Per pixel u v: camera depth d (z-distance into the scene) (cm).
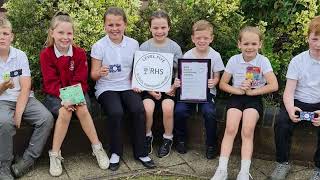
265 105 393
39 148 360
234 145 394
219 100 408
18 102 358
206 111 384
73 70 377
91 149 398
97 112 395
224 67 400
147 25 442
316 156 362
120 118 371
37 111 358
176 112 390
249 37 365
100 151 374
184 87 394
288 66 381
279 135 359
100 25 425
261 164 384
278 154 365
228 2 446
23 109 357
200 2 438
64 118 357
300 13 433
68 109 355
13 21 417
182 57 402
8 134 343
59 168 362
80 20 420
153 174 369
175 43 411
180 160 390
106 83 393
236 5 443
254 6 444
